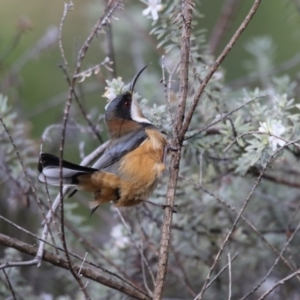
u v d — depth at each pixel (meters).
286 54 16.14
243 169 9.42
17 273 10.69
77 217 11.38
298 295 11.57
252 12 7.27
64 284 12.60
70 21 15.83
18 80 13.63
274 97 9.78
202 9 16.50
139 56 14.95
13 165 11.13
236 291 11.58
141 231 9.98
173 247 10.99
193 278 11.48
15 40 13.07
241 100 10.42
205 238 11.14
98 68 9.19
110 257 11.05
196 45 10.21
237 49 16.33
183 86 7.50
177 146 7.46
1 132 10.73
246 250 11.41
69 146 13.47
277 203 11.46
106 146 9.36
